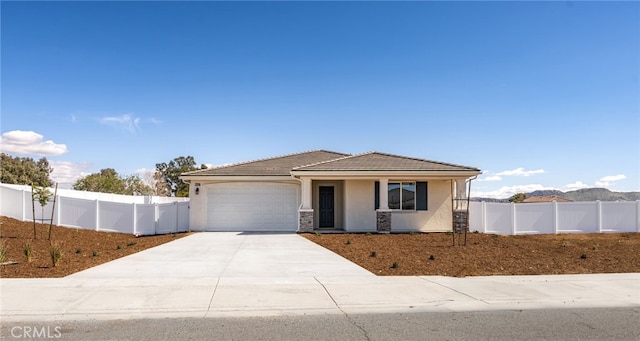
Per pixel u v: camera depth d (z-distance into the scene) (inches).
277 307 301.9
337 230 885.8
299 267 456.4
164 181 2146.9
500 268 452.1
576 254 548.1
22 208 831.1
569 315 289.0
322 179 864.9
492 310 299.4
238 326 261.0
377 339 239.6
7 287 348.5
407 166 851.4
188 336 242.5
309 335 245.6
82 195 1018.7
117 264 468.4
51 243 581.0
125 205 837.8
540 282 384.8
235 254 554.6
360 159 902.4
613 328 261.3
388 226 834.2
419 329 257.3
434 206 879.1
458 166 860.6
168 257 525.0
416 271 435.2
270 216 895.1
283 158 1027.9
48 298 318.0
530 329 258.4
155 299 318.0
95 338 238.5
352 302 315.6
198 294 333.4
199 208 885.8
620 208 862.5
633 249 598.2
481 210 896.3
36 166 1830.7
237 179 886.4
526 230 863.1
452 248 603.8
